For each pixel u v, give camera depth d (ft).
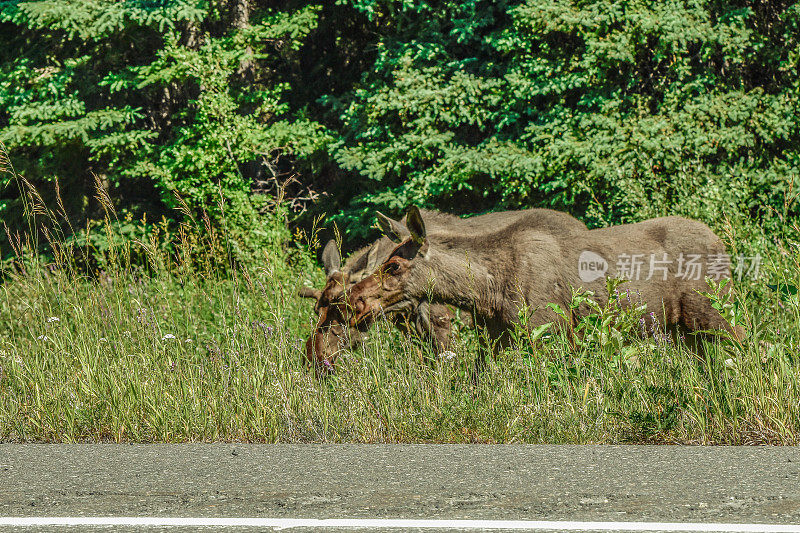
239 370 41.93
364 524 23.66
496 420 37.37
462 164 98.68
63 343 46.39
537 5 94.32
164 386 41.73
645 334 41.47
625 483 26.94
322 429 38.37
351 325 44.45
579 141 92.94
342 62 132.87
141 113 132.77
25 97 121.19
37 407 40.75
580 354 40.78
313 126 118.62
